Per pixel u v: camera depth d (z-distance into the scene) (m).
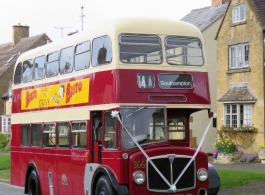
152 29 13.88
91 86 14.44
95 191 13.90
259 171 23.22
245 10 30.80
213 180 13.93
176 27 14.20
